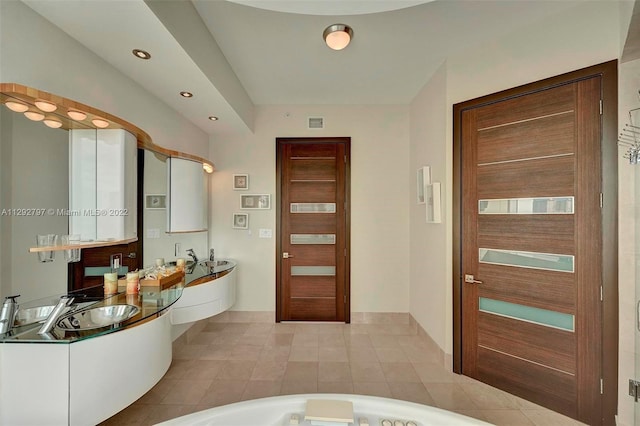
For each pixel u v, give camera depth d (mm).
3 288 1402
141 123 2342
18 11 1390
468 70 2457
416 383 2367
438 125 2752
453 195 2553
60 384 1291
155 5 1473
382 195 3660
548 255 2061
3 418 1289
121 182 1856
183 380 2389
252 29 2156
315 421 1181
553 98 2041
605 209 1850
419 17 2037
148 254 2490
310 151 3688
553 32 2033
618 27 1812
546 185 2070
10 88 1260
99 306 1816
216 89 2369
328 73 2859
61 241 1632
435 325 2822
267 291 3684
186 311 2551
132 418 1940
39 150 1528
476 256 2420
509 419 1963
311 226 3688
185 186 2863
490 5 1932
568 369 1975
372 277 3648
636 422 1737
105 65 1943
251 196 3697
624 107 1794
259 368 2578
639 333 1734
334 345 3033
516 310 2207
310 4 1507
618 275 1811
